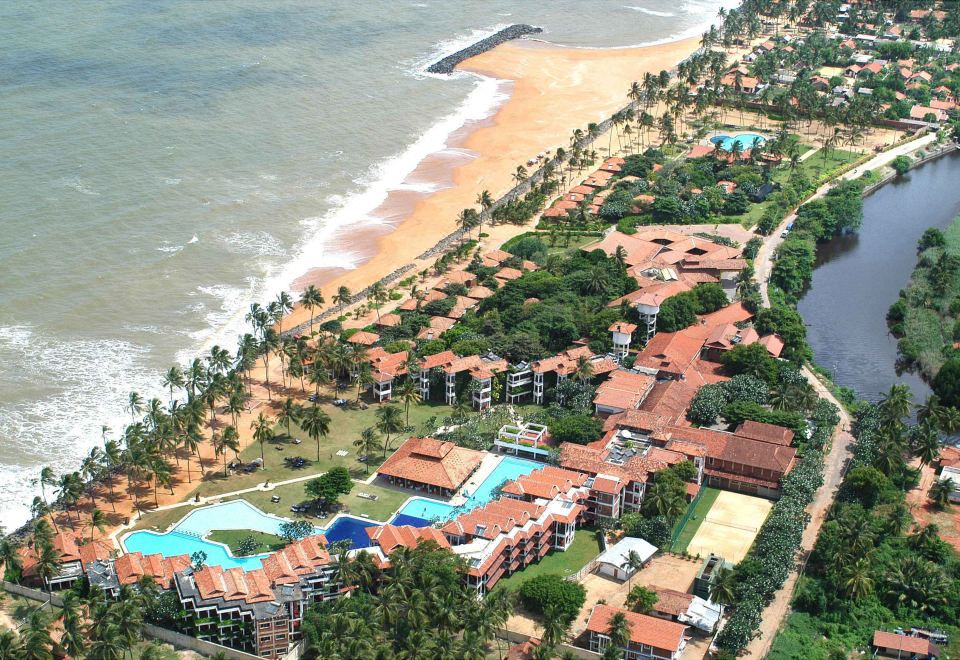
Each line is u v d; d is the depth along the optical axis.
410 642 197.62
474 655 195.38
